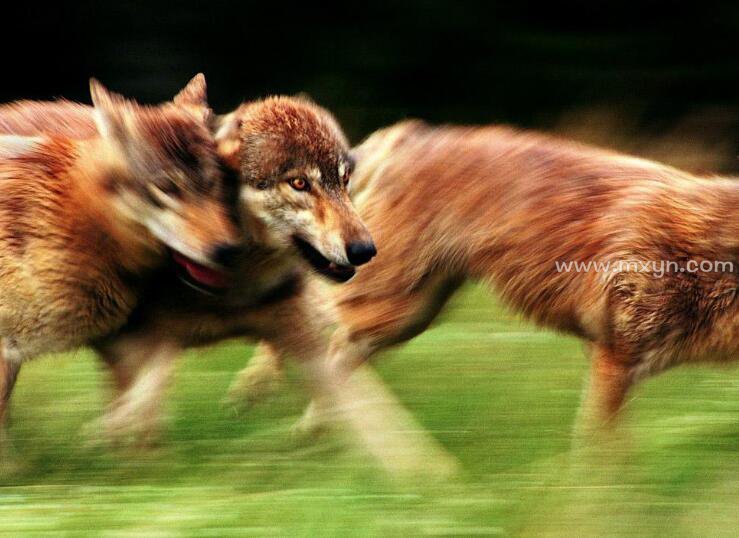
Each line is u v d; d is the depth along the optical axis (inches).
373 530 376.8
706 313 476.7
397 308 545.3
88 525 387.5
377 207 541.6
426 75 1169.4
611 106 1126.4
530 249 509.4
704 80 1130.7
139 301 477.1
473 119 1153.4
